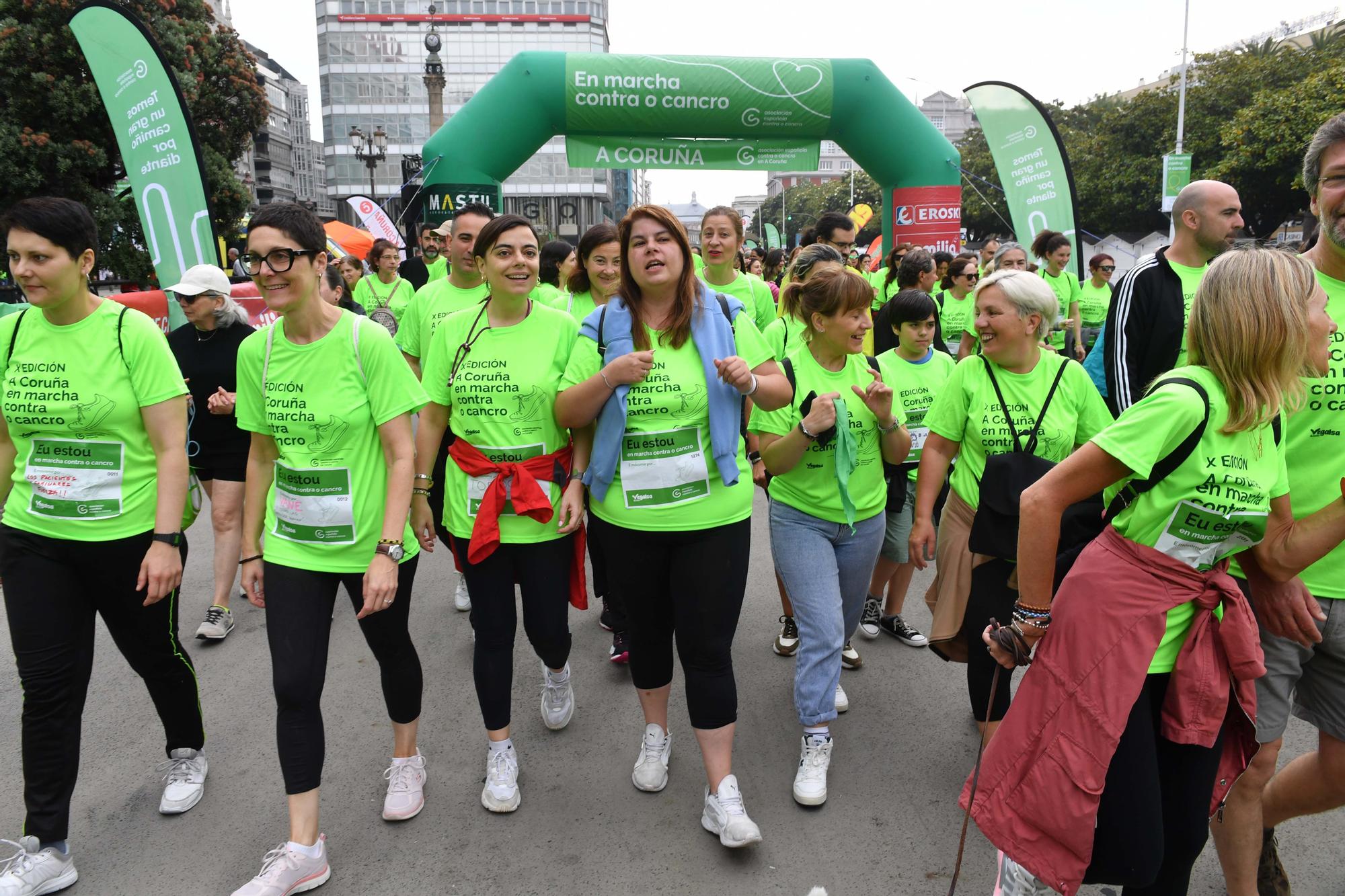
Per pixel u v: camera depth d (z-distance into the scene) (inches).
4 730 145.9
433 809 122.5
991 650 86.1
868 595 181.2
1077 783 77.2
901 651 174.4
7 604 106.9
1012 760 81.9
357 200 517.0
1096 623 78.4
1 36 637.9
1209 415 75.2
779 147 486.9
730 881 106.7
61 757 107.1
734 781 115.0
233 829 118.7
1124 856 78.2
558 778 129.6
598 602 203.6
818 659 123.1
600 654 174.2
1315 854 110.0
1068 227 405.4
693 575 110.3
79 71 678.5
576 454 120.8
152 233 284.4
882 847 113.1
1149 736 78.4
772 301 224.7
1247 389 74.3
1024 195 412.2
